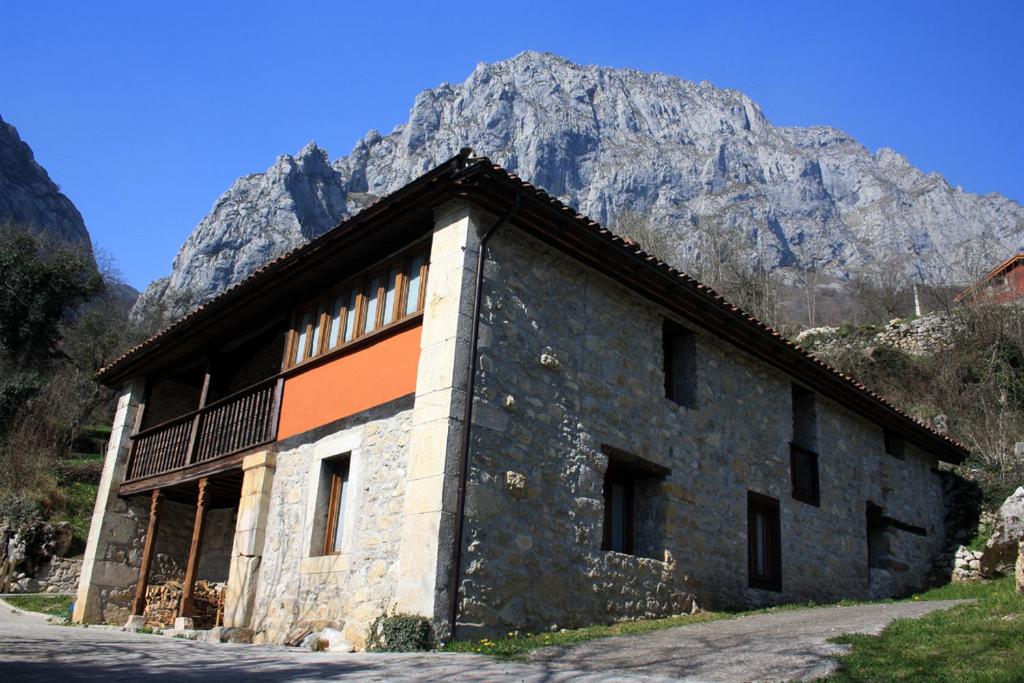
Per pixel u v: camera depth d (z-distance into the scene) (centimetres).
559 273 1002
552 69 14662
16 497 1969
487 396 869
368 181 13525
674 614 1018
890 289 4628
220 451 1192
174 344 1359
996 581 1344
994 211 12756
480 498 830
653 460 1055
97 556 1360
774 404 1307
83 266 3152
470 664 643
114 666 646
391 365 949
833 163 14888
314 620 913
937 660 586
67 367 3086
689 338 1197
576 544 923
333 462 1010
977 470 1759
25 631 969
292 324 1155
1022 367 2366
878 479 1523
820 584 1288
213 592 1226
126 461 1441
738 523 1162
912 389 2488
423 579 779
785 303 5262
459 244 895
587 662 650
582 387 989
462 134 13388
